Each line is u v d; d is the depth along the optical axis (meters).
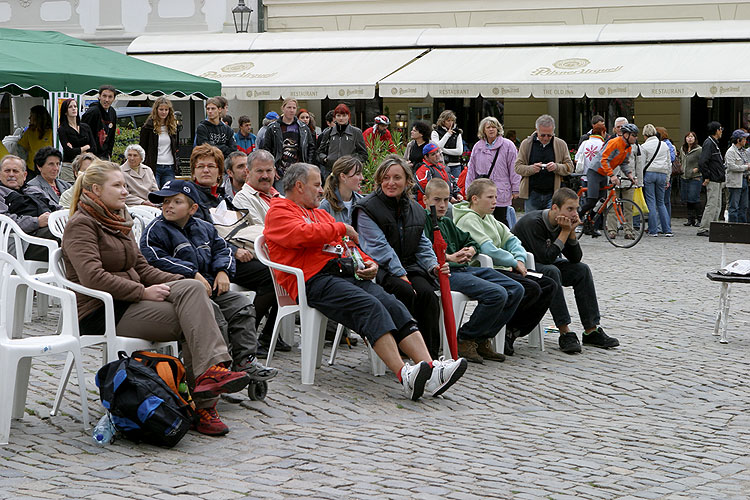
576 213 8.71
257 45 23.56
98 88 12.77
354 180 8.00
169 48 24.02
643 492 5.12
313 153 15.26
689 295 11.81
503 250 8.38
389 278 7.49
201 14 25.75
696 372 8.07
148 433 5.57
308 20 25.64
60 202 9.99
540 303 8.36
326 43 23.06
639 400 7.21
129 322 6.08
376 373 7.54
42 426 5.95
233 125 25.97
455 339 7.58
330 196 8.01
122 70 13.48
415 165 15.45
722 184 18.09
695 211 19.78
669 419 6.73
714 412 6.95
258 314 8.06
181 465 5.31
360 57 22.47
